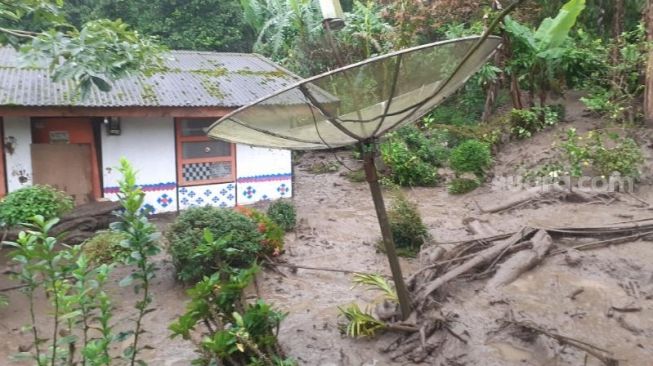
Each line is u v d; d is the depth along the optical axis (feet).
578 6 37.88
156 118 35.83
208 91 36.19
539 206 33.32
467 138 46.55
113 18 70.38
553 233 26.02
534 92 51.34
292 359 15.12
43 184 33.19
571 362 15.94
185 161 36.96
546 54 43.24
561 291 20.74
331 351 17.24
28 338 18.16
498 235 26.20
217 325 13.96
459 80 15.12
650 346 16.87
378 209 17.24
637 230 26.20
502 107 54.03
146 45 23.67
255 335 14.44
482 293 20.75
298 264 25.79
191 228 22.91
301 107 14.01
